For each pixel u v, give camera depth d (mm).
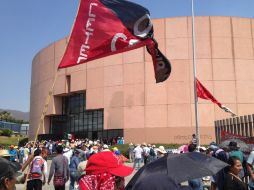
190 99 43406
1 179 2807
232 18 45156
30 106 61812
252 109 43562
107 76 47000
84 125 50438
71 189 12836
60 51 52688
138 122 44438
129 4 8344
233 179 6875
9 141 92188
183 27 44812
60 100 53812
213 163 4328
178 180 3572
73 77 50156
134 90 45219
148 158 27359
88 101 48031
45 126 54594
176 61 44250
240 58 44406
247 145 12430
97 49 8094
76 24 8078
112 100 46281
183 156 4164
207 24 44750
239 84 43812
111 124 45969
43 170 10281
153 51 8898
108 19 8219
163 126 43594
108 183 3889
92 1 8188
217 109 42812
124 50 8281
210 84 43531
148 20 8445
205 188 10602
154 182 3426
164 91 44219
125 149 37812
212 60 44031
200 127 42531
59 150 11305
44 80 55406
